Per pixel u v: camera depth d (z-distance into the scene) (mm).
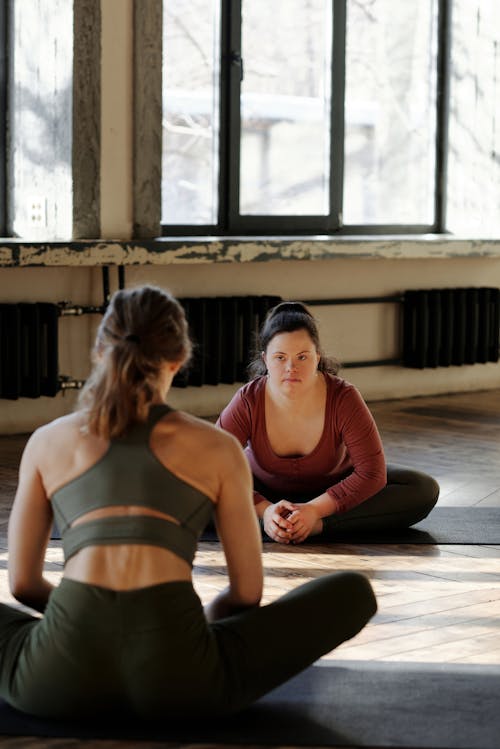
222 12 7258
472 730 2441
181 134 7188
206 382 6949
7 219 6668
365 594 2521
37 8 6371
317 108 7809
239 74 7363
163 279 6859
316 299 7512
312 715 2506
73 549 2244
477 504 4863
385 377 7895
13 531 2373
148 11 6441
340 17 7809
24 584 2396
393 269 7887
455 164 8406
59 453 2287
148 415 2268
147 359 2242
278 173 7664
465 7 8281
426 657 2969
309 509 4055
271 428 4066
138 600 2195
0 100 6582
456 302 8039
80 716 2330
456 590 3635
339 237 7602
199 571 3795
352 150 8023
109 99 6395
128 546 2209
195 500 2254
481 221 8383
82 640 2209
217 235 7398
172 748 2318
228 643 2348
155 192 6633
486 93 8312
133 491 2229
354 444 4031
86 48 6250
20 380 6188
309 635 2414
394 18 8125
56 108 6352
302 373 3896
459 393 8258
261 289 7301
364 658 2951
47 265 6008
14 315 6059
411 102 8289
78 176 6328
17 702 2338
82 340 6523
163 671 2211
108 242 6250
